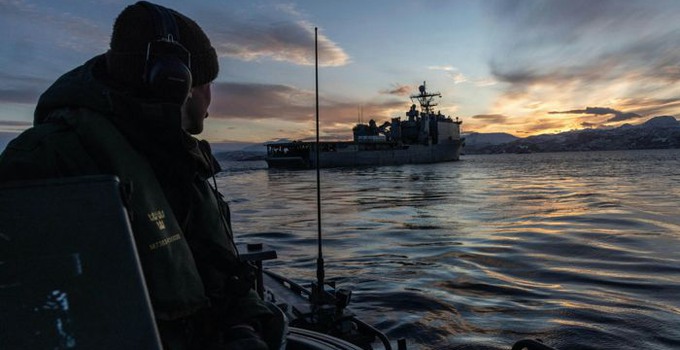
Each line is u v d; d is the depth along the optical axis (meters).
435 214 27.78
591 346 7.27
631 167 104.69
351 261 14.66
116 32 1.20
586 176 72.00
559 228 20.66
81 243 0.75
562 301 9.66
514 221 23.75
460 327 8.25
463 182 61.84
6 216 0.72
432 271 12.85
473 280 11.68
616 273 12.03
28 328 0.70
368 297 10.28
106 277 0.76
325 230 22.12
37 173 0.90
